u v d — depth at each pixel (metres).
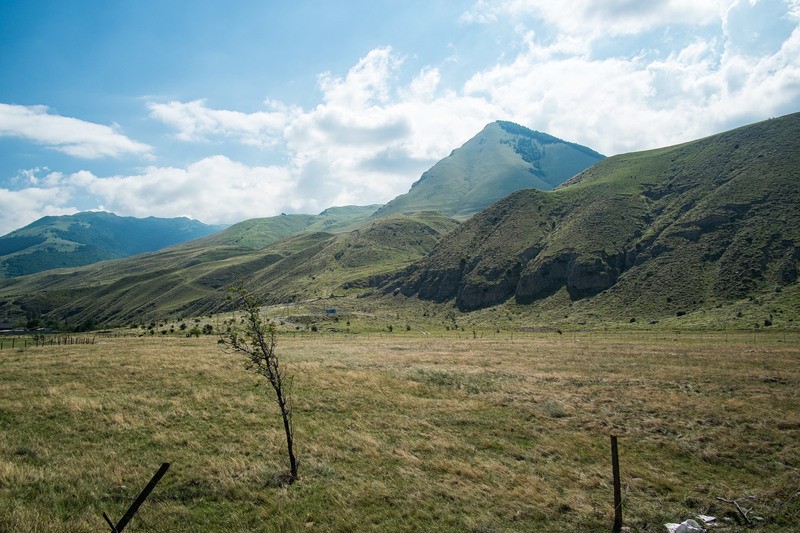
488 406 24.73
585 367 37.25
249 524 12.23
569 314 115.75
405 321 137.38
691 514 13.37
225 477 14.78
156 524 11.93
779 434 19.55
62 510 12.23
